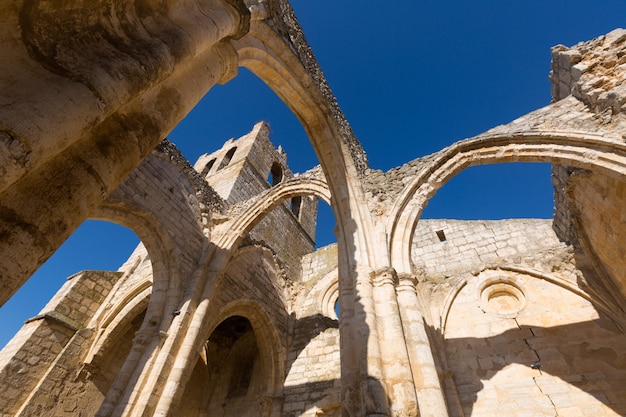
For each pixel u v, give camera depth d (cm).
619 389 895
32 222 221
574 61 847
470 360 1106
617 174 670
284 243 1962
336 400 1195
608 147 699
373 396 502
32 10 230
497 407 980
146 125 342
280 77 865
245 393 1498
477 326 1183
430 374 563
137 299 1346
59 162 254
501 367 1059
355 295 673
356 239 788
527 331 1106
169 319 1006
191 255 1209
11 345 1193
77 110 218
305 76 902
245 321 1698
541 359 1031
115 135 307
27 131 185
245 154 2342
